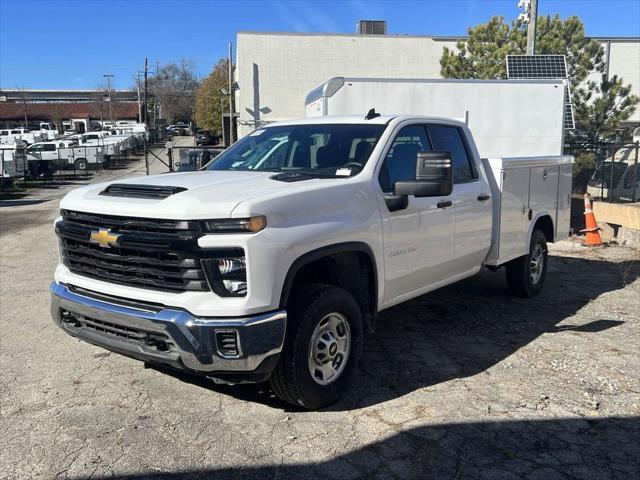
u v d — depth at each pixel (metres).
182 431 3.88
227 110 60.50
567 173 7.64
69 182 30.84
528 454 3.63
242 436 3.82
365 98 12.11
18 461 3.53
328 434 3.85
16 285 8.02
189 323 3.53
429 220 5.10
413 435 3.84
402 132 5.11
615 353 5.34
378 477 3.38
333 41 32.78
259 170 5.03
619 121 19.11
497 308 6.82
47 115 95.06
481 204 5.87
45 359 5.17
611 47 35.22
